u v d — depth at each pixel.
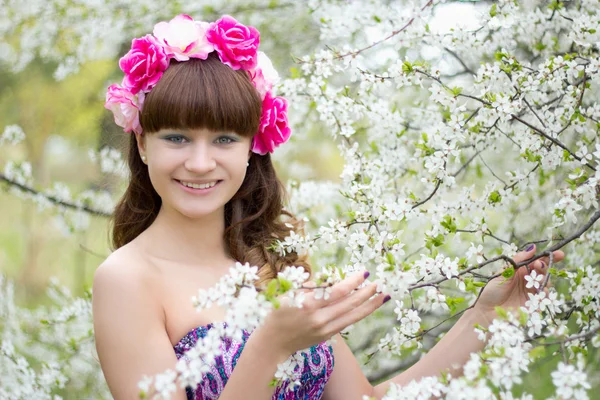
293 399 1.51
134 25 3.42
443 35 1.96
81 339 2.55
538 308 1.27
